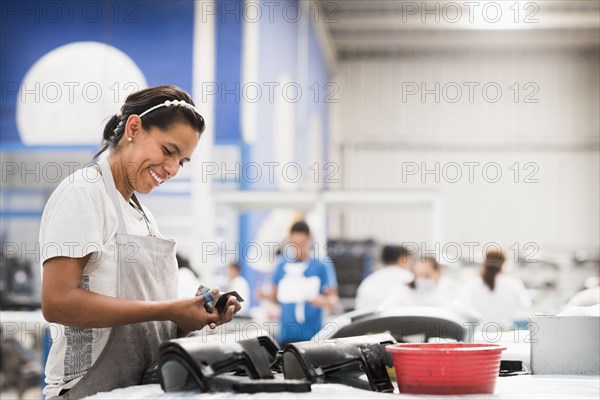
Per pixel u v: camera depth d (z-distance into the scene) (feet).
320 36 39.06
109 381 5.17
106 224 5.46
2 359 18.72
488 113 45.52
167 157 5.74
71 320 5.08
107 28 21.03
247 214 22.02
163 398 4.10
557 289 36.96
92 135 20.74
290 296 17.87
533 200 44.86
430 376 4.38
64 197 5.27
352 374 5.04
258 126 22.21
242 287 20.22
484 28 41.83
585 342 5.48
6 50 21.18
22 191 26.40
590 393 4.49
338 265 26.63
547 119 45.24
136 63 20.90
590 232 44.45
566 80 45.21
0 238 26.27
